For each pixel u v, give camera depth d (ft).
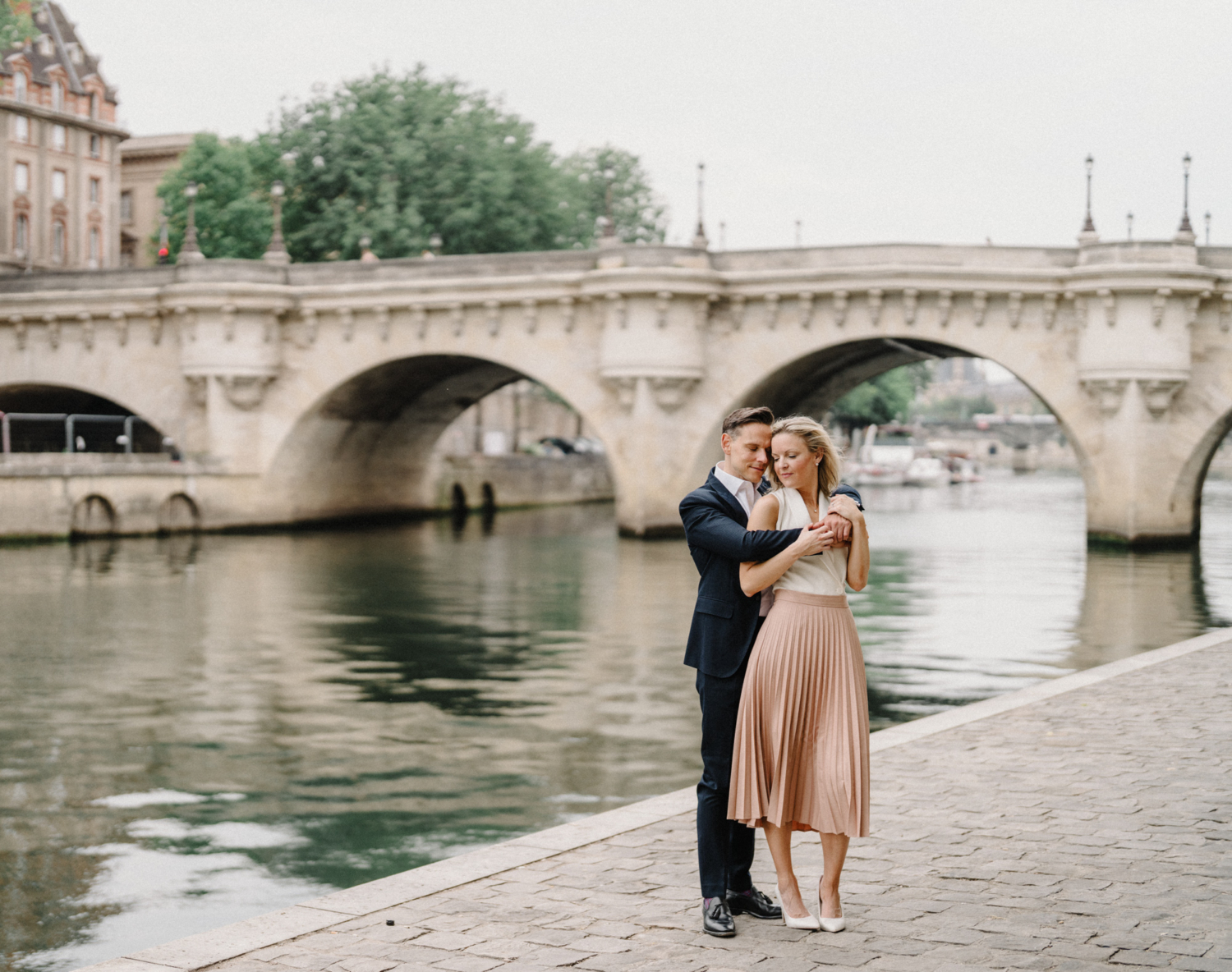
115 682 72.08
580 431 326.85
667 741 57.36
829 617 22.56
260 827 44.96
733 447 23.49
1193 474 142.61
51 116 288.71
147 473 159.22
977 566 129.59
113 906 36.58
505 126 222.89
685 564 131.75
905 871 25.30
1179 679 47.03
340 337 168.45
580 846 26.91
